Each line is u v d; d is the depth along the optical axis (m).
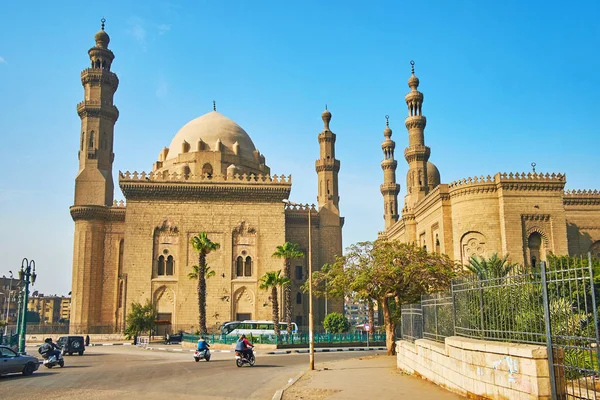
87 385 23.45
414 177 74.44
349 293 46.16
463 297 19.08
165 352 48.97
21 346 39.19
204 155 79.50
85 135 78.94
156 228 70.56
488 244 54.34
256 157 86.12
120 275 75.12
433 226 62.59
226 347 50.41
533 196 54.81
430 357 21.69
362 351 50.38
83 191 76.81
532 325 14.60
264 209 72.62
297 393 20.22
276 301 56.03
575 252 62.66
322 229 81.81
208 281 69.81
